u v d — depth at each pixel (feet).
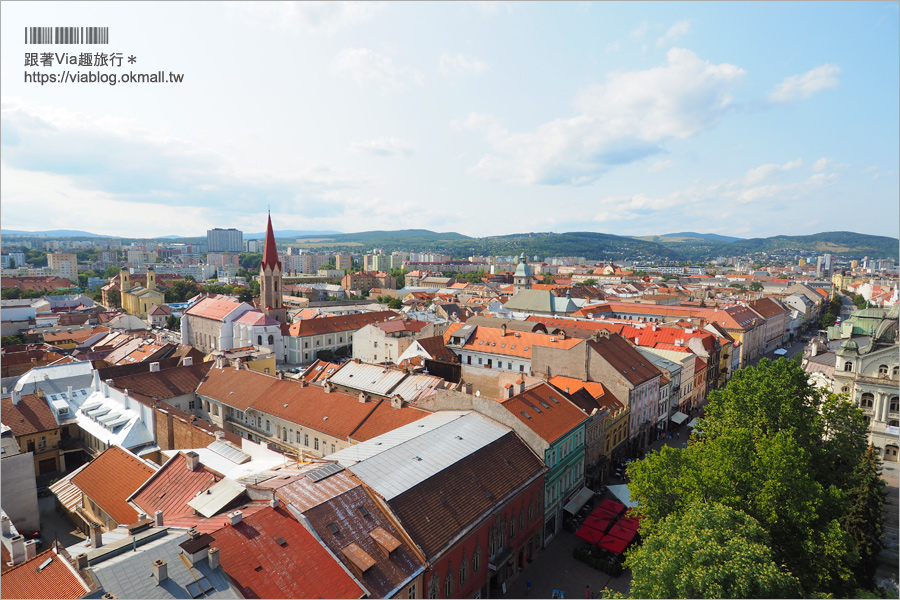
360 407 221.05
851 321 330.75
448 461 161.48
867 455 175.22
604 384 272.51
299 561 112.98
